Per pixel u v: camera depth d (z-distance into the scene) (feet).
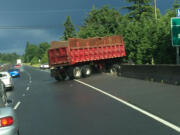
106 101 34.27
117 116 24.94
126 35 96.07
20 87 67.87
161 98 33.24
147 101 32.01
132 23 96.73
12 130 13.96
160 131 19.20
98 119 24.20
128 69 70.64
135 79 62.69
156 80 53.57
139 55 79.51
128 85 51.29
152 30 77.46
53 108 31.68
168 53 69.56
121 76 75.97
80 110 29.12
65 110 29.76
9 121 13.91
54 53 81.66
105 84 57.41
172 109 26.40
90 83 63.21
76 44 82.02
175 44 52.34
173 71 47.44
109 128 20.81
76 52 81.92
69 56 79.56
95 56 88.17
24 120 25.84
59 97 41.73
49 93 48.78
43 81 85.87
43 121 24.89
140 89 43.93
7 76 61.93
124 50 99.71
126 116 24.70
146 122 22.03
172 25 52.49
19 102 39.34
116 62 100.27
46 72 159.74
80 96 40.91
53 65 82.28
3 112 14.26
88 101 35.29
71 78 84.38
